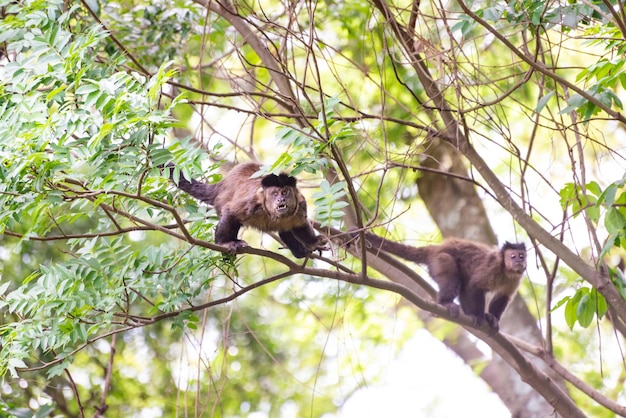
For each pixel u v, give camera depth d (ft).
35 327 33.30
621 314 38.11
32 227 32.48
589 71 35.22
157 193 35.22
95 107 30.94
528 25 36.32
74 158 31.42
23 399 53.01
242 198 38.40
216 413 63.62
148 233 56.70
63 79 31.73
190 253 35.42
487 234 61.21
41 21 35.14
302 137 31.37
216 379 47.62
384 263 49.14
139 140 30.22
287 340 74.49
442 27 49.83
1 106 32.99
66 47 33.65
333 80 61.00
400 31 39.19
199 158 31.07
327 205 33.40
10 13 42.06
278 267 66.33
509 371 60.80
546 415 57.82
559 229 49.21
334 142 31.35
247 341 66.49
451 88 45.34
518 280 51.90
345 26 58.95
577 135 37.22
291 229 39.55
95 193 30.30
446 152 63.26
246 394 67.87
